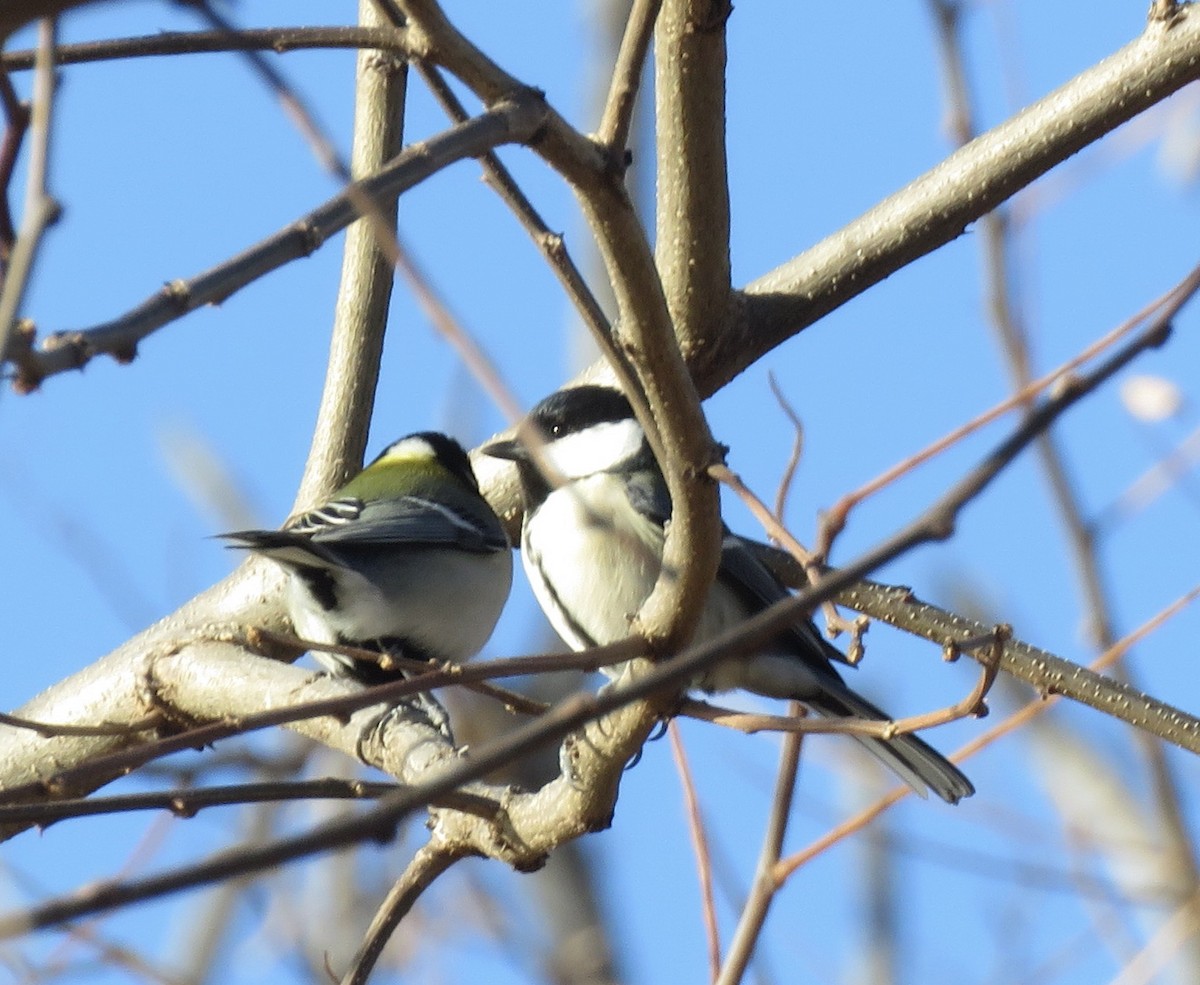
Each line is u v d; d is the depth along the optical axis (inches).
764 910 312.5
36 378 166.1
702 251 410.6
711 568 281.0
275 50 233.3
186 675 412.8
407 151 210.4
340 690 385.7
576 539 440.1
